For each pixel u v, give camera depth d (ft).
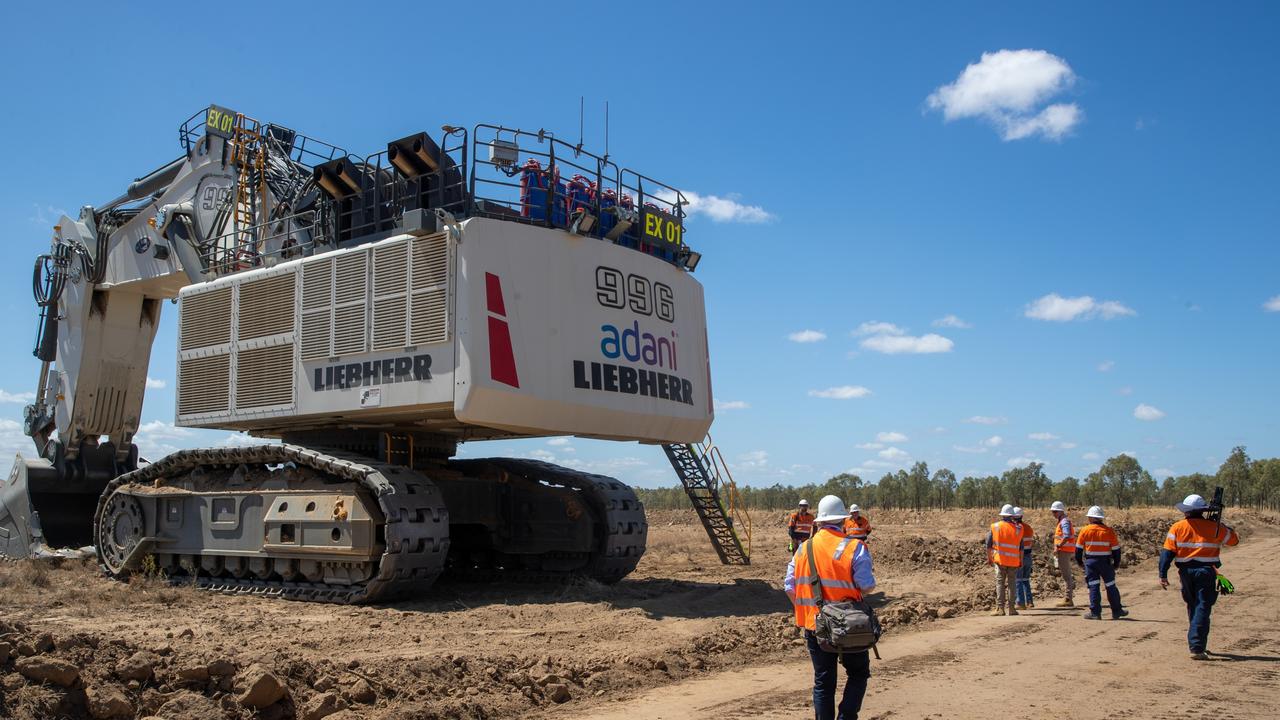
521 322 43.98
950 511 175.01
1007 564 48.24
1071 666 33.60
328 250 50.55
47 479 65.00
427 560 46.03
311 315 48.65
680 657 33.83
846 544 21.36
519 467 59.11
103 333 66.18
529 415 43.88
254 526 49.80
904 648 37.58
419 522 45.65
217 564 52.16
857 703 21.13
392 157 46.75
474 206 44.91
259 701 23.88
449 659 29.81
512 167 46.78
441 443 54.80
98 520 57.77
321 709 24.53
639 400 48.49
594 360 46.55
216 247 57.06
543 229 45.78
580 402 45.39
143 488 55.16
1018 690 29.50
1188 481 229.45
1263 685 30.37
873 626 20.61
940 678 31.40
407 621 41.29
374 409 45.39
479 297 42.73
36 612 41.60
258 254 54.49
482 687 28.12
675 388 51.19
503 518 57.82
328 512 46.42
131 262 64.08
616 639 37.50
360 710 25.11
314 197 52.90
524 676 29.12
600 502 57.06
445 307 43.37
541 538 57.21
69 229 67.31
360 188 49.93
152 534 54.54
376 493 45.55
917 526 154.92
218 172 59.52
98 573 57.41
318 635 36.96
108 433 66.95
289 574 48.80
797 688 29.78
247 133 56.70
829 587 21.27
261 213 55.62
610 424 47.29
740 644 36.99
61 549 63.52
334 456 48.14
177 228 59.67
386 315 45.52
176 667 24.49
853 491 219.61
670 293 52.08
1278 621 45.27
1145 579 67.56
